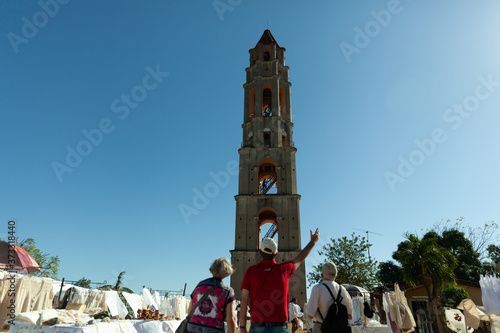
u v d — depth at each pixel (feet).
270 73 174.70
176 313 54.85
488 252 147.64
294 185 147.13
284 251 130.62
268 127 158.61
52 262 121.29
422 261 84.38
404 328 43.42
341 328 19.08
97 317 31.30
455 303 88.43
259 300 16.99
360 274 119.34
